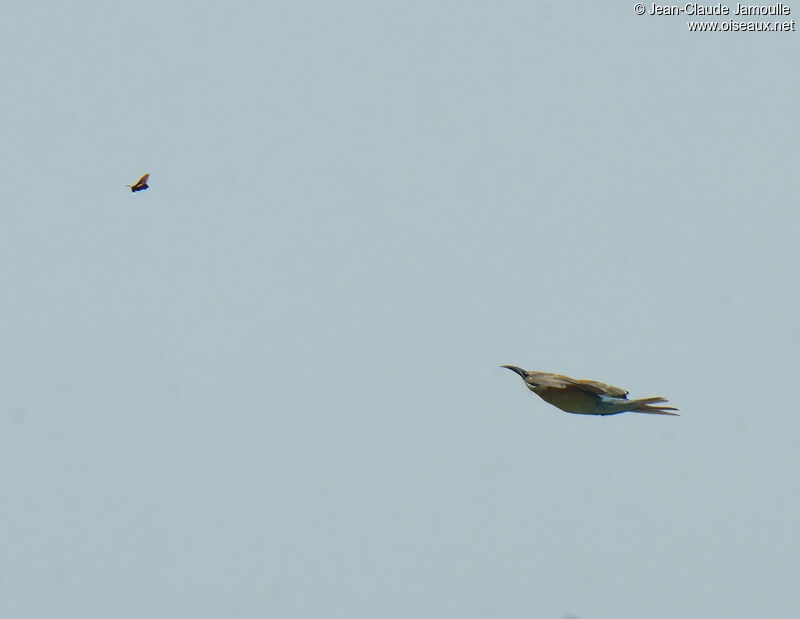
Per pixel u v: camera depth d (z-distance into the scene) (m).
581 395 13.85
